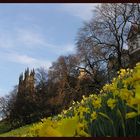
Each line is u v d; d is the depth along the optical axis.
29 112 74.69
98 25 48.62
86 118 2.95
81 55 49.53
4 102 79.12
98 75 49.12
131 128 1.87
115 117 2.04
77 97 51.00
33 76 78.38
